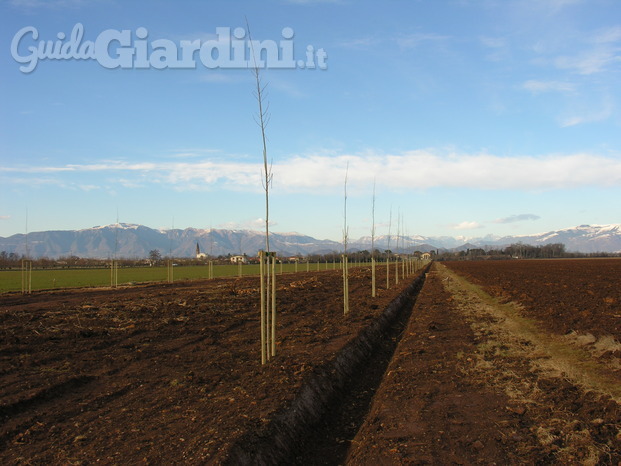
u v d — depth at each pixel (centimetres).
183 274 6581
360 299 2694
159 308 2178
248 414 791
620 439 716
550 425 789
